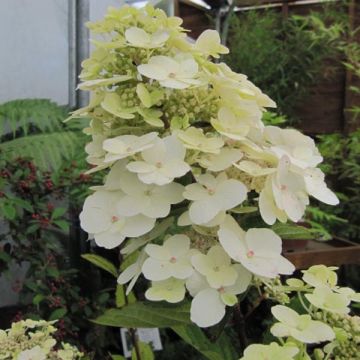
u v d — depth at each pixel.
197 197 0.59
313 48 2.84
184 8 2.95
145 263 0.58
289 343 0.59
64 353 0.77
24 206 1.64
